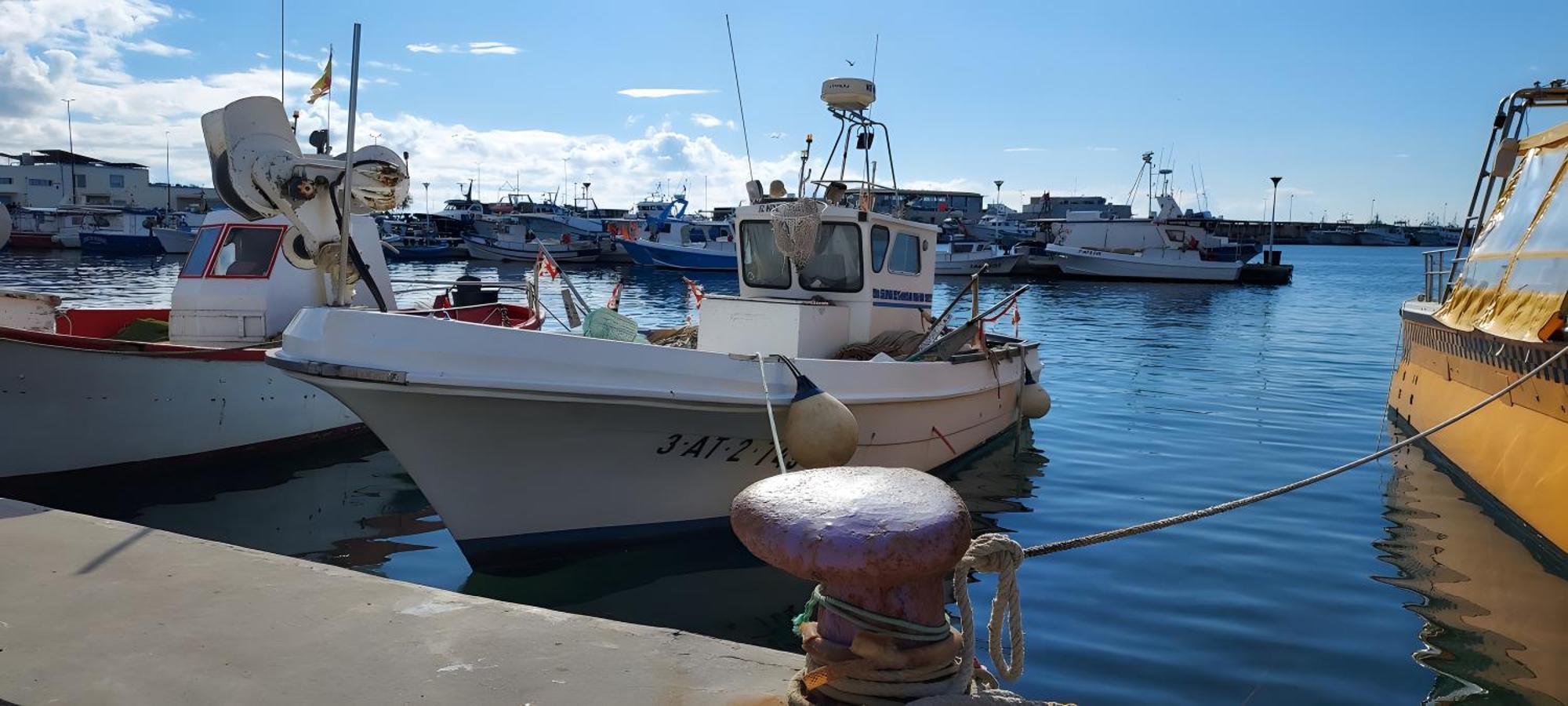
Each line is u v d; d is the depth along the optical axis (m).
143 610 3.46
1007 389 12.05
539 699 2.76
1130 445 12.27
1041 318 32.31
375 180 10.15
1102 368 19.67
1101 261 56.84
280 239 12.29
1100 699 5.27
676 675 2.92
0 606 3.49
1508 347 8.88
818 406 7.60
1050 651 5.91
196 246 12.59
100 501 9.74
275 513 9.37
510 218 71.81
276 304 12.18
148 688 2.84
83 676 2.92
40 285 35.75
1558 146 9.41
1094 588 7.02
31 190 86.56
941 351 10.01
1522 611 6.48
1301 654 5.84
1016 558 2.44
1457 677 5.50
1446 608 6.57
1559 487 7.51
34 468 9.92
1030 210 116.62
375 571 7.70
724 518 8.47
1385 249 177.62
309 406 11.84
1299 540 8.19
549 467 7.53
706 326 9.80
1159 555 7.77
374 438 12.55
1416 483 10.15
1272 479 10.48
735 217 10.33
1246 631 6.21
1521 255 9.32
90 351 9.90
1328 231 186.88
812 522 2.01
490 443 7.23
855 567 1.96
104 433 10.23
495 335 6.95
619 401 7.23
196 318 12.09
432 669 2.96
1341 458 11.51
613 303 12.29
